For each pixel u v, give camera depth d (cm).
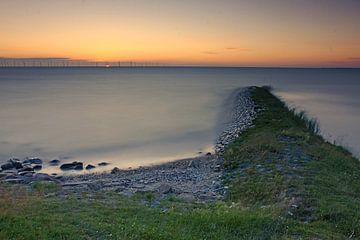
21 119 5756
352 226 1235
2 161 3145
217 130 4738
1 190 1662
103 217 1203
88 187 2120
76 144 3900
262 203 1639
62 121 5606
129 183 2320
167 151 3591
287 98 9812
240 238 1060
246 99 7700
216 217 1212
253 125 4191
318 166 2266
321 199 1524
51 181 2303
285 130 3553
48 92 12188
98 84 18175
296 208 1407
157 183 2295
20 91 12600
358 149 3675
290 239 1065
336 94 11912
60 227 1045
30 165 2983
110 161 3195
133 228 1066
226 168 2558
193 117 6088
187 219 1198
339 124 5362
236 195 1850
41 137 4256
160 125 5247
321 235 1119
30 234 963
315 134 4038
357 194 1728
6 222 1048
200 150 3606
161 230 1063
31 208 1248
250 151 2761
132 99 9644
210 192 2012
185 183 2269
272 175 2041
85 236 993
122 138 4259
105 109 7312
